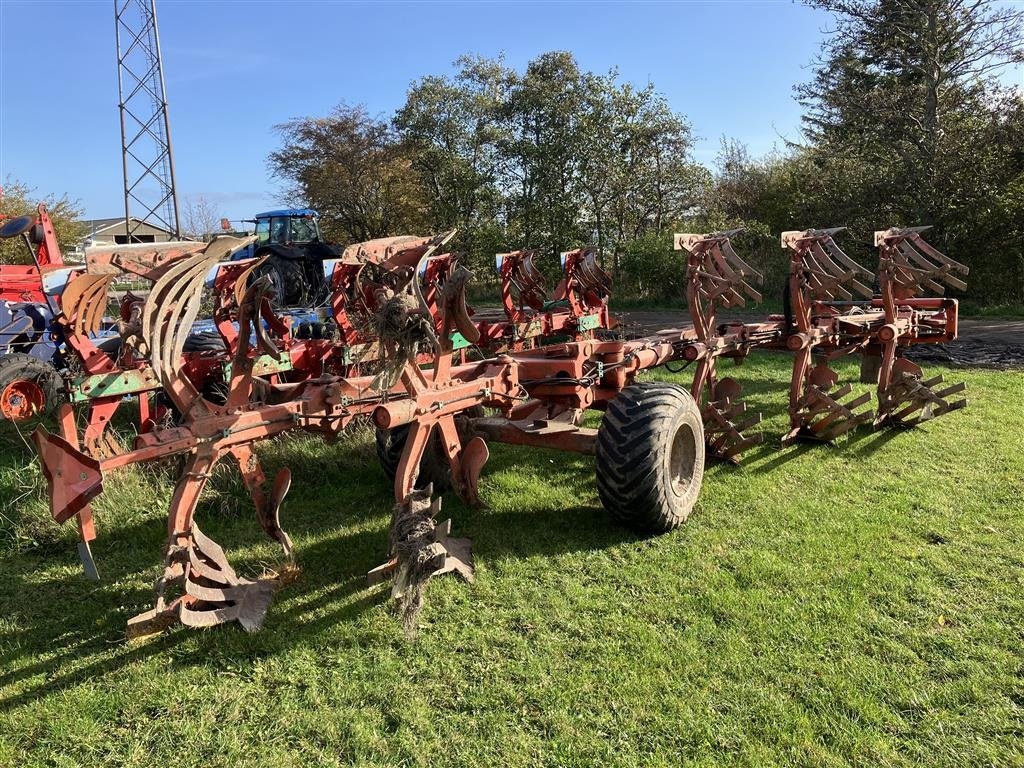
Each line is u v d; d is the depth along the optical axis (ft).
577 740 9.05
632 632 11.39
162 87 74.28
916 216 63.57
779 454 20.43
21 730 9.71
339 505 17.61
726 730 9.11
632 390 15.14
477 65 92.68
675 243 17.69
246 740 9.37
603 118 82.43
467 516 16.38
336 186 94.43
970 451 19.93
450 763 8.76
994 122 60.29
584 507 16.83
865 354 27.40
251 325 12.78
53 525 16.17
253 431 11.62
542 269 81.66
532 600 12.52
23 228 22.75
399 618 12.00
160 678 10.70
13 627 12.39
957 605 11.89
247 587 12.26
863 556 13.74
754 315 58.23
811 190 71.15
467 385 13.89
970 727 9.04
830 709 9.42
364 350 20.86
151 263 11.03
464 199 92.48
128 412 25.38
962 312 57.00
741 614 11.80
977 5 61.21
